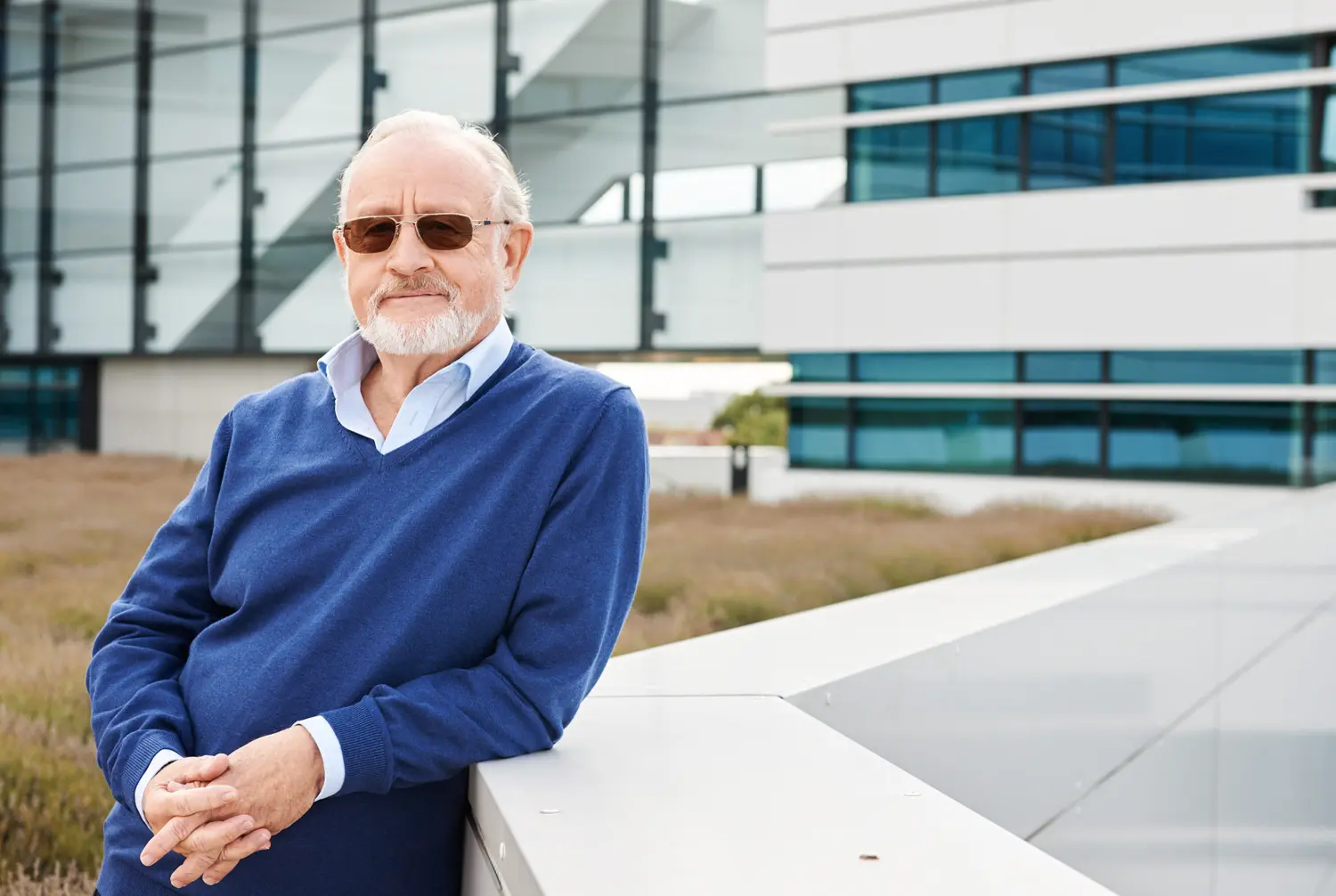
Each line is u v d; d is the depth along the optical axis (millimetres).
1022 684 3057
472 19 20359
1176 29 15281
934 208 16969
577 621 1866
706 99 18672
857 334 17547
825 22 17672
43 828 3572
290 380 2207
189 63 22953
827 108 17812
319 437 2031
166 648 2113
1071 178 16141
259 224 22547
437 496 1884
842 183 17734
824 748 1925
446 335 1968
